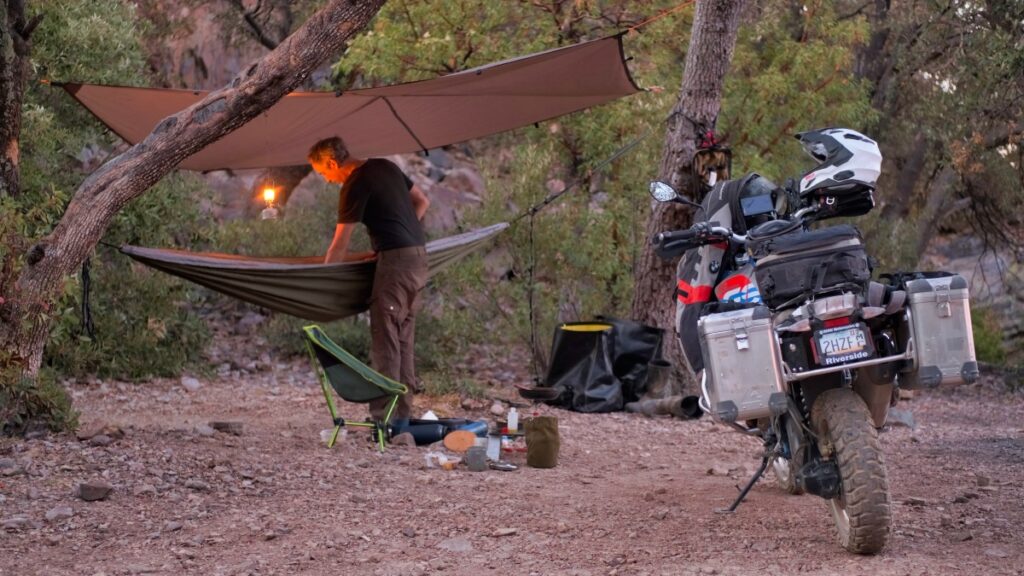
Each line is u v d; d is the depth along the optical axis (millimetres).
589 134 11852
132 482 5531
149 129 8227
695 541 4684
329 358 6895
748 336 4281
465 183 18078
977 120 13203
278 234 13422
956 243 20766
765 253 4445
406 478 6039
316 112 8219
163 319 11039
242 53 17375
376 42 12859
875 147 4789
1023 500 5562
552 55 7152
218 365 11750
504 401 9664
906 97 17094
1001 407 10922
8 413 6438
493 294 10898
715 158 8070
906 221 16969
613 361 9617
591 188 12758
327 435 7348
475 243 8828
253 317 13602
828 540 4668
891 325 4555
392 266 7309
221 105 5836
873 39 17641
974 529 4836
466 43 13102
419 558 4383
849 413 4336
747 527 4949
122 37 10805
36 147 9453
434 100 8172
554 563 4312
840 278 4367
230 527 4805
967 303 4391
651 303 10125
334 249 7352
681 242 4613
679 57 13688
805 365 4348
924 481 6137
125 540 4559
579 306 11164
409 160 18562
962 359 4348
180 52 17125
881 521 4223
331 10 5652
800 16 14719
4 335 6359
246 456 6410
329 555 4398
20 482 5438
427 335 11305
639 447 7602
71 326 10305
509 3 13227
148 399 9578
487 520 5059
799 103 12992
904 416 8820
